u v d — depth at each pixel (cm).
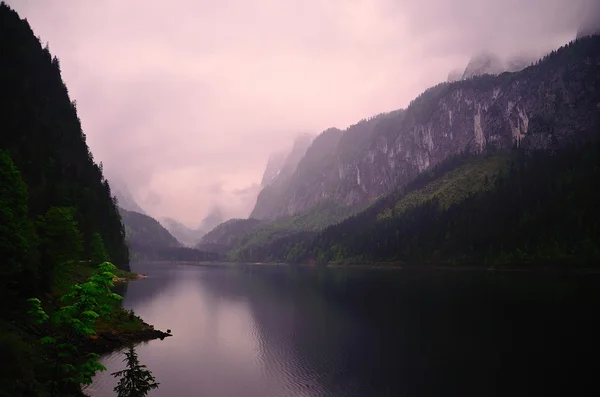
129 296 12662
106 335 6297
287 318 8781
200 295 13075
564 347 6075
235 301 11588
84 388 4350
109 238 19862
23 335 3653
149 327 7475
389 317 8638
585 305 9462
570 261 19000
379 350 6116
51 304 5462
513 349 6019
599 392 4397
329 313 9338
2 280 4572
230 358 5769
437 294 12100
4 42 19462
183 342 6675
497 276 18000
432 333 7106
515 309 9100
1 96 16812
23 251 4703
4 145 14612
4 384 2486
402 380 4841
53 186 14050
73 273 9975
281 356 5859
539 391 4419
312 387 4647
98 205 19975
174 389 4562
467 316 8462
